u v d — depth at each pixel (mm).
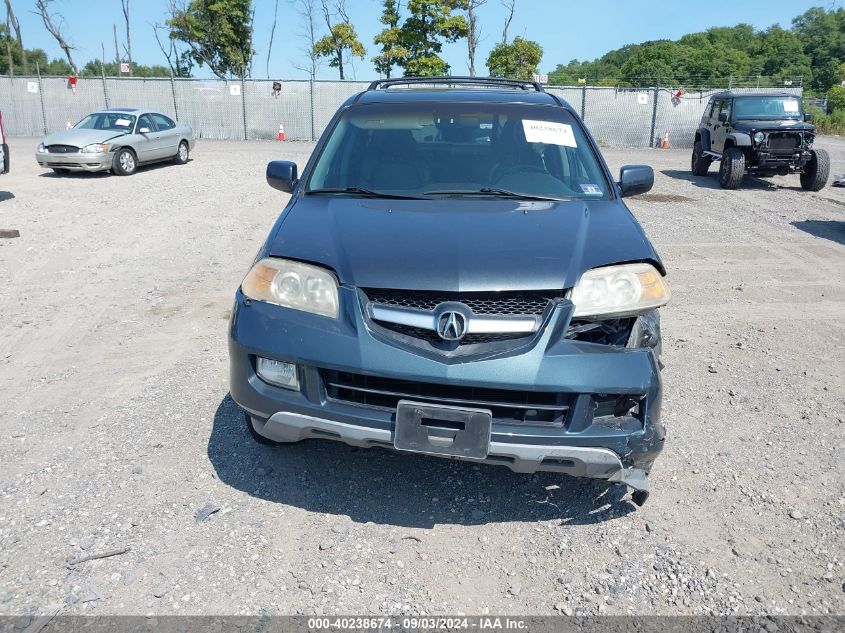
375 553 2920
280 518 3125
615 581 2799
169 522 3062
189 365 4848
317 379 2879
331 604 2619
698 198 13547
